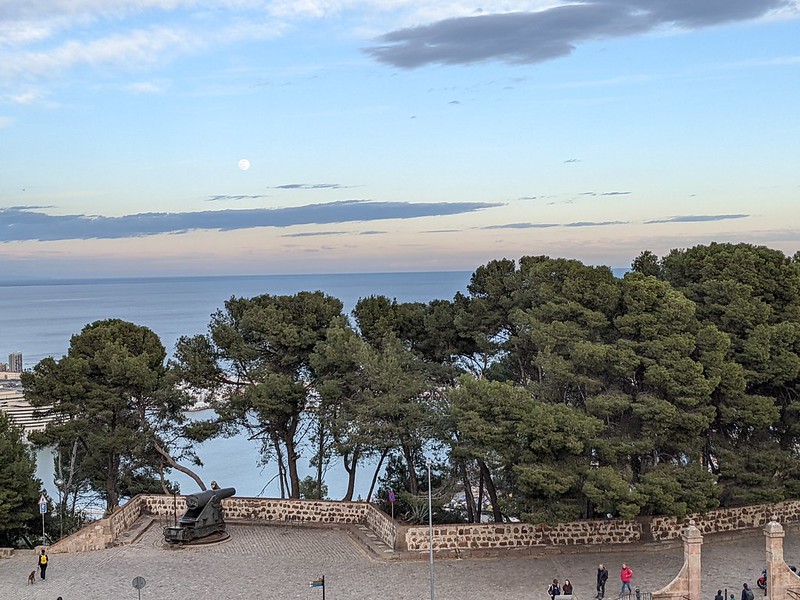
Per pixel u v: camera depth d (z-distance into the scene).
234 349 49.22
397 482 51.44
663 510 38.97
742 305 44.62
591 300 44.62
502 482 47.94
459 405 41.50
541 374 47.50
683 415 40.34
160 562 39.50
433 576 34.94
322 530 45.41
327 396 46.81
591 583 36.19
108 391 48.38
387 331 50.22
